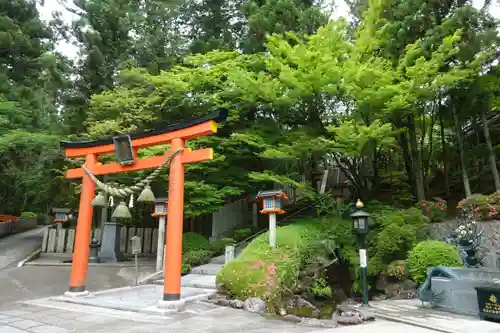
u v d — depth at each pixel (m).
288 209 19.05
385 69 11.91
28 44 21.83
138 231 17.72
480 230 11.17
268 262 8.56
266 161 16.17
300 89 11.51
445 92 13.08
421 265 9.15
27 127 19.61
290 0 15.41
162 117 16.86
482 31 11.71
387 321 6.82
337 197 14.85
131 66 17.34
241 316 6.84
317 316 7.74
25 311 7.15
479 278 7.38
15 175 25.53
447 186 15.79
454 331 5.73
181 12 21.27
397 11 13.02
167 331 5.62
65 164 17.45
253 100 12.98
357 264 9.98
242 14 19.34
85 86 18.03
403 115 12.27
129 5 19.64
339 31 11.72
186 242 14.89
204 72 14.29
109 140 8.97
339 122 11.95
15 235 21.38
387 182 17.78
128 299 8.29
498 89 13.31
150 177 8.03
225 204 17.94
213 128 7.62
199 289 9.80
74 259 8.79
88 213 9.05
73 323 6.14
